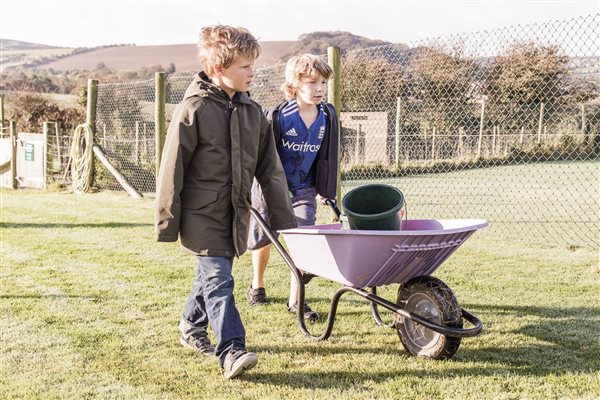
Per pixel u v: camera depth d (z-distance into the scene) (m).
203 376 3.01
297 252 3.39
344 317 4.00
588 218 8.51
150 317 3.98
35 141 13.33
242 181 3.04
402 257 3.05
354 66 12.00
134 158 12.84
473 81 13.84
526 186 12.66
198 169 2.98
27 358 3.22
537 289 4.70
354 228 3.30
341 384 2.89
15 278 5.06
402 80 13.01
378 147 14.83
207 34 2.97
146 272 5.29
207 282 3.02
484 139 16.00
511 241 6.77
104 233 7.36
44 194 12.00
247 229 3.13
